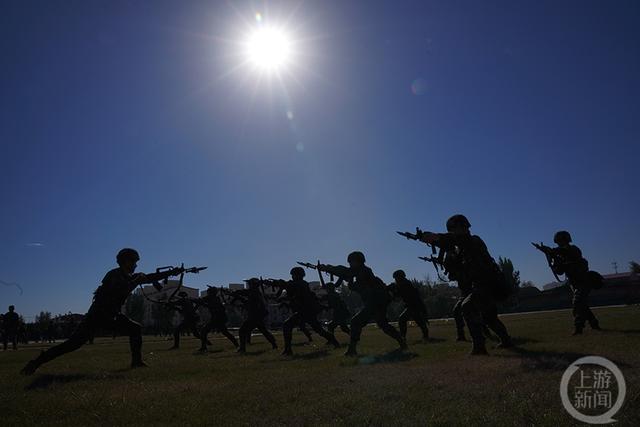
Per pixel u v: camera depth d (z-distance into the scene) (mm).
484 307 8938
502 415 4078
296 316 13477
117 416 4926
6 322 27844
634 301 57938
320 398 5262
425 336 15789
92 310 10070
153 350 19500
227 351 16547
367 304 11312
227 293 16516
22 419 4922
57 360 13891
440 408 4418
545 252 12742
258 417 4570
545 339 11023
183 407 5199
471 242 9109
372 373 6953
